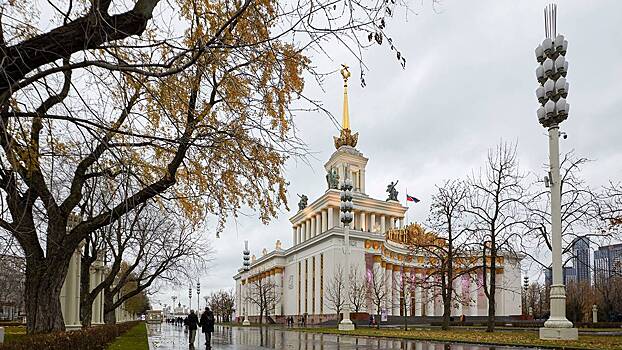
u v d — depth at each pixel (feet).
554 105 82.17
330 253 258.57
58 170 41.22
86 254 91.71
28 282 48.93
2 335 41.16
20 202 42.32
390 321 235.61
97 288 90.84
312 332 156.25
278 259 343.05
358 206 313.53
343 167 321.52
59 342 40.22
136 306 322.14
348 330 148.15
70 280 97.86
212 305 504.02
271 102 30.53
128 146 34.94
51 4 25.04
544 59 84.69
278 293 338.13
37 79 25.21
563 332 78.33
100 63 24.62
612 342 71.10
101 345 68.85
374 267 262.26
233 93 30.91
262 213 38.99
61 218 49.01
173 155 42.83
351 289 235.40
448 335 105.40
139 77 31.60
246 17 28.40
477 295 299.79
